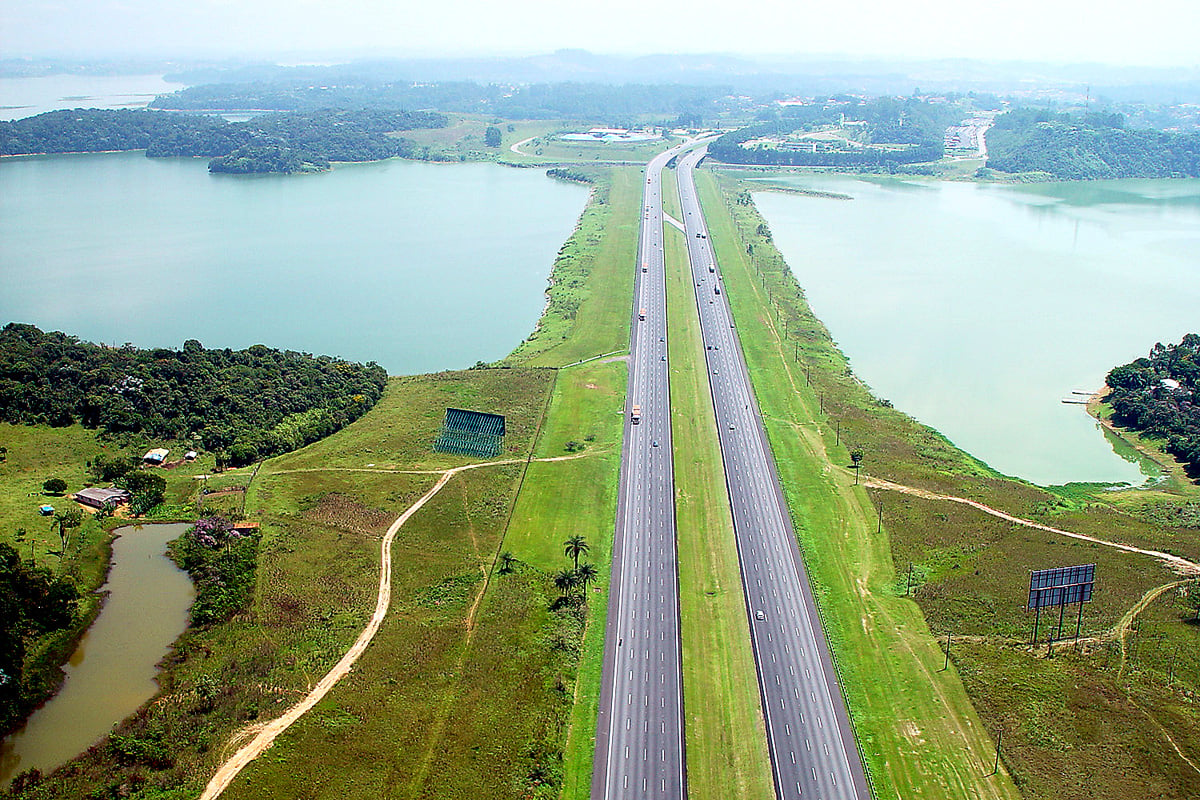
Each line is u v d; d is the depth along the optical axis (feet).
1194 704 499.92
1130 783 449.89
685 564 641.81
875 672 535.60
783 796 449.06
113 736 468.75
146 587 604.49
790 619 583.58
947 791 451.53
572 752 478.18
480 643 553.23
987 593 603.67
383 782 449.89
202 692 501.97
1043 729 485.56
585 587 608.60
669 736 488.44
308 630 560.61
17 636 520.42
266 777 449.48
